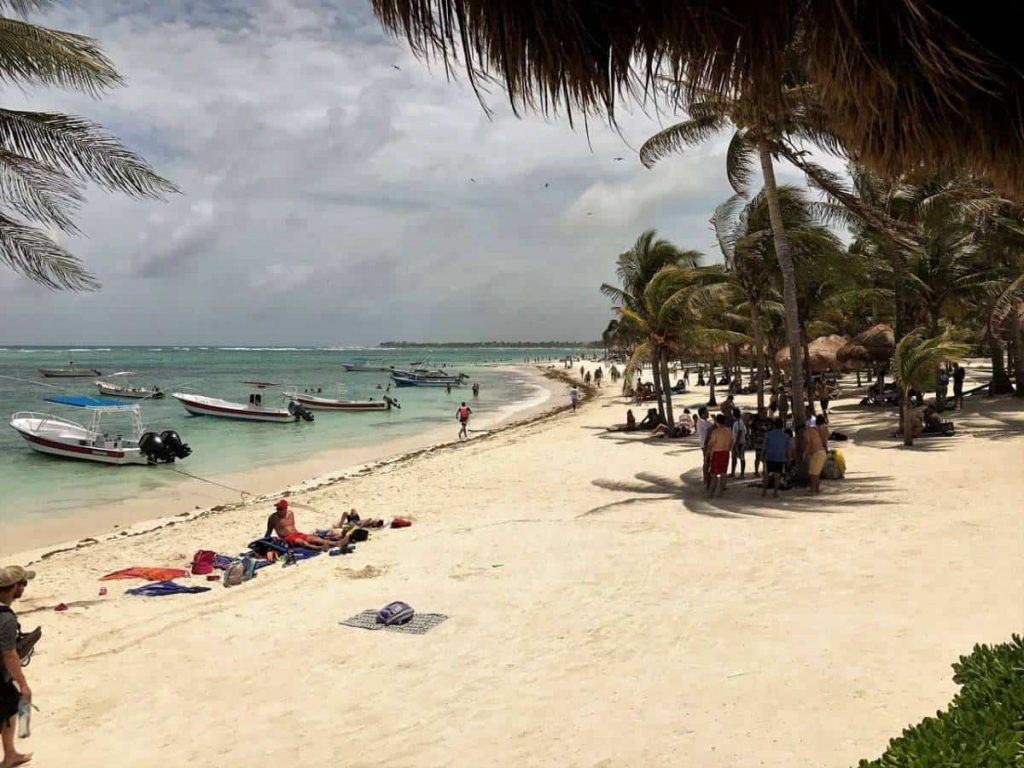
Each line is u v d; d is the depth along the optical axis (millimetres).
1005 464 13688
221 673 6441
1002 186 2652
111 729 5492
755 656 5898
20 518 16812
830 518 10578
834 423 23328
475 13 1920
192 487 20766
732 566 8555
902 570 7762
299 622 7676
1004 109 2348
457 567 9477
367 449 28938
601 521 11672
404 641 6938
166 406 48250
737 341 26000
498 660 6348
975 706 2576
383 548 10938
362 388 70312
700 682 5520
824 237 18266
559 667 6086
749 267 21422
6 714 4984
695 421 25266
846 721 4699
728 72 2139
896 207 21359
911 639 5914
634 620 7039
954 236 26000
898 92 2355
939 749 2232
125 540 13336
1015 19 2186
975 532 9047
